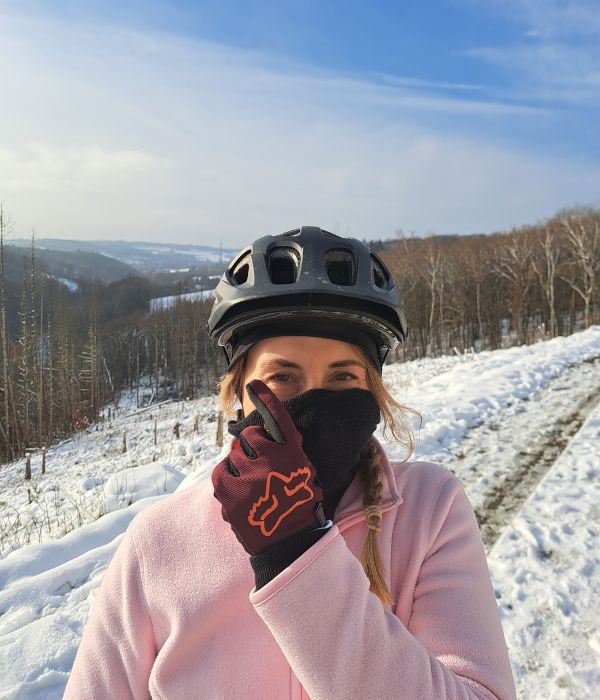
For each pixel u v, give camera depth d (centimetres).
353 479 99
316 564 65
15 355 4028
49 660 316
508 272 5241
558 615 325
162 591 96
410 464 111
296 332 97
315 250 100
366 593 69
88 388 4650
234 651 88
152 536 103
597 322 4653
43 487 1191
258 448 73
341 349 99
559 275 4647
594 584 348
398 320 109
